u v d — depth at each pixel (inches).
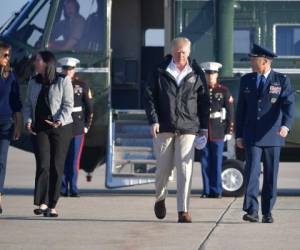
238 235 734.5
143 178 1083.9
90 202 1000.9
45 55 829.2
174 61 805.9
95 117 1099.9
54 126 821.2
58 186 837.8
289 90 805.9
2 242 691.4
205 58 1131.3
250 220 813.9
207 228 775.7
